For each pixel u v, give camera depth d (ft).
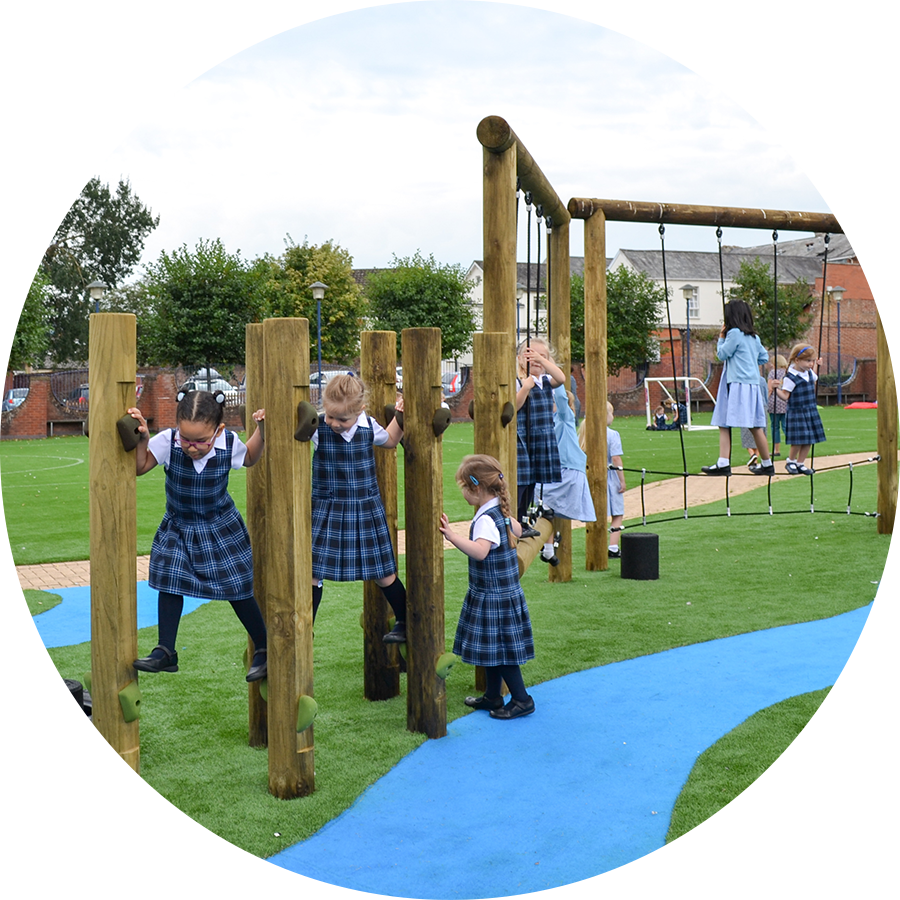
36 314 106.11
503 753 13.98
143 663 11.99
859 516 37.32
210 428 11.94
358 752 13.99
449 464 60.29
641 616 22.41
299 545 12.18
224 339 109.19
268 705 12.47
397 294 130.93
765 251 190.39
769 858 10.39
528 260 20.77
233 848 10.90
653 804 12.07
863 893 9.57
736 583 26.03
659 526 36.73
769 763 13.28
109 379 11.45
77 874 10.30
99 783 12.03
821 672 17.81
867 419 94.84
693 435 87.10
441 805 12.16
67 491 49.78
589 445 28.32
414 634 14.69
